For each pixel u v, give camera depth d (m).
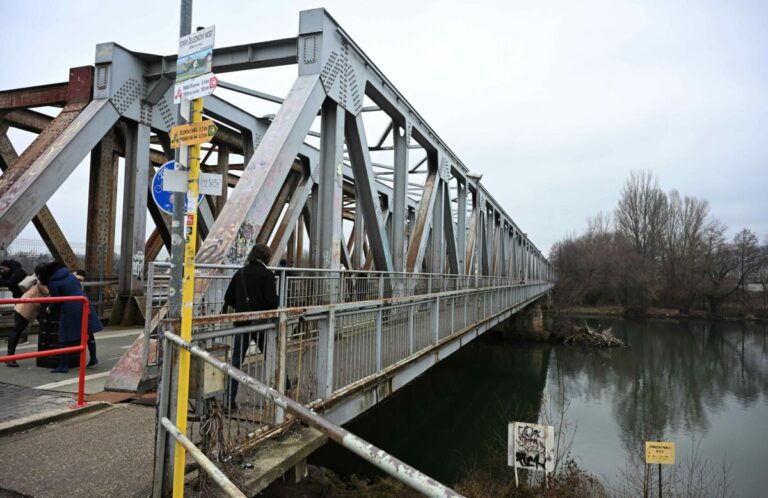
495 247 28.88
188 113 3.29
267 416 3.97
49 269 6.24
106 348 8.09
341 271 6.76
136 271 11.02
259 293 4.69
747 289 62.59
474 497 9.38
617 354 35.84
